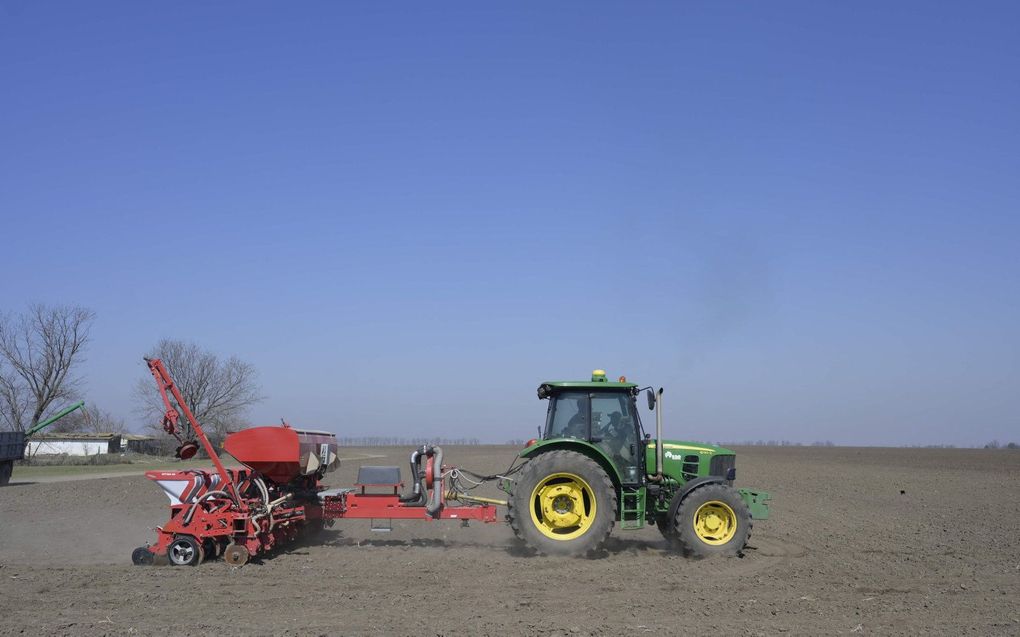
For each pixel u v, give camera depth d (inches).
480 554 429.1
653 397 448.1
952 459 2389.3
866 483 1142.3
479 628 271.7
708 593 333.4
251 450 406.3
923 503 809.5
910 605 314.8
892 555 446.9
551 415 454.6
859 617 294.0
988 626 281.9
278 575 363.9
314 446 444.1
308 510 442.0
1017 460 2297.0
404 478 1017.5
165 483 394.9
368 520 586.6
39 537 506.3
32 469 1552.7
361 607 301.9
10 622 276.4
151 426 2058.3
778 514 681.0
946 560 430.0
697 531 426.3
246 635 260.4
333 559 408.5
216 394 2110.0
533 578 360.2
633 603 312.3
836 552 457.7
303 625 274.1
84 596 318.0
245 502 400.2
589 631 268.8
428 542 479.2
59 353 1846.7
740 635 265.7
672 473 459.8
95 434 2186.3
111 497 805.9
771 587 348.5
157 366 401.4
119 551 446.0
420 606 304.2
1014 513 703.1
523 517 418.9
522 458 450.9
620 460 444.8
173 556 385.7
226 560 385.4
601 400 452.1
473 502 520.4
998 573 390.3
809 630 273.9
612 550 451.8
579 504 424.5
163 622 277.6
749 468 1599.4
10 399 1827.0
